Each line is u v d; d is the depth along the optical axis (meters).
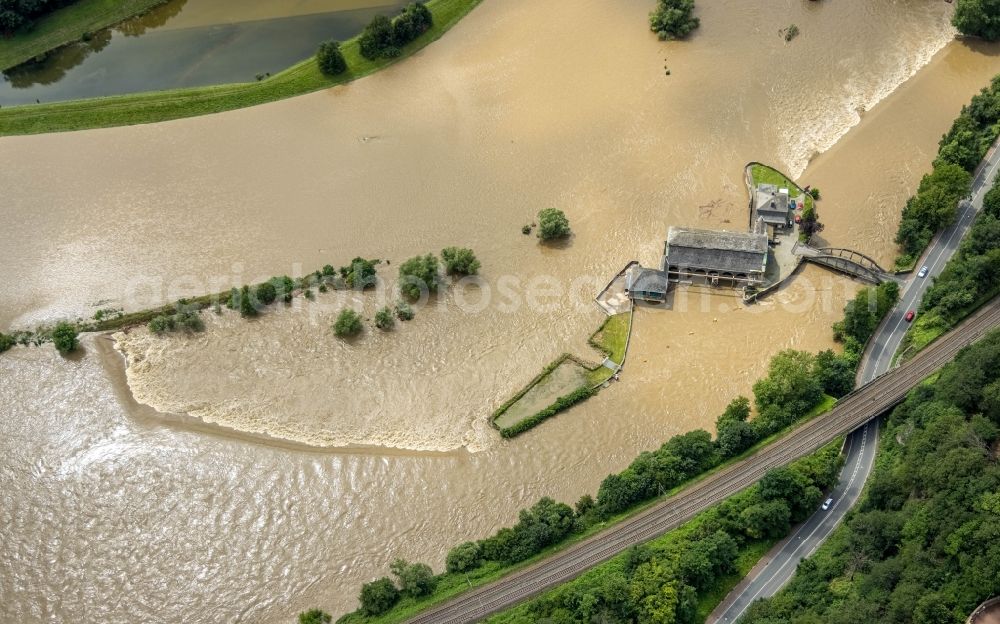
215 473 153.88
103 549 144.62
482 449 156.12
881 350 167.25
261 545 144.62
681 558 132.38
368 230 196.50
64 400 166.25
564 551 138.12
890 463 145.75
